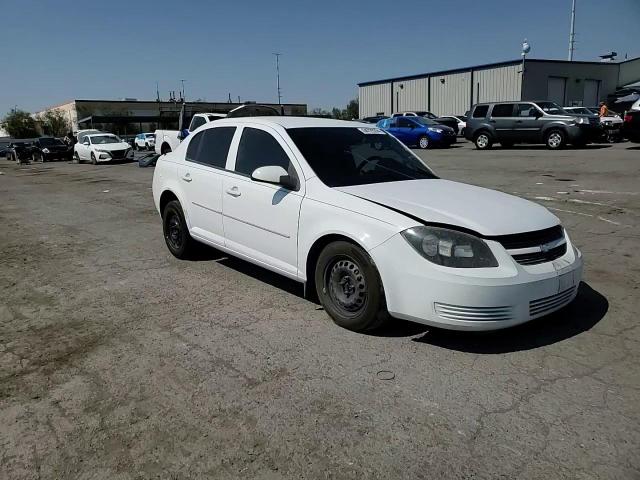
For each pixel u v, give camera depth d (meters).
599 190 10.34
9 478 2.59
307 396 3.23
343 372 3.51
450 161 17.98
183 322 4.45
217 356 3.80
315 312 4.57
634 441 2.75
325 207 4.16
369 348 3.85
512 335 4.02
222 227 5.36
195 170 5.77
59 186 16.33
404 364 3.60
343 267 4.08
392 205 3.92
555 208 8.77
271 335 4.12
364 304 3.96
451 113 45.19
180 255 6.38
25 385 3.47
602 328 4.12
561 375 3.43
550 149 21.27
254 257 4.95
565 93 42.62
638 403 3.10
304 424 2.96
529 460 2.62
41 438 2.90
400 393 3.25
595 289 4.99
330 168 4.55
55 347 4.04
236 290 5.22
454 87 44.56
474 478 2.51
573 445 2.73
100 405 3.21
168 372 3.59
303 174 4.48
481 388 3.29
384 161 4.95
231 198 5.14
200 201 5.66
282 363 3.66
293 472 2.58
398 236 3.70
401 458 2.66
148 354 3.87
